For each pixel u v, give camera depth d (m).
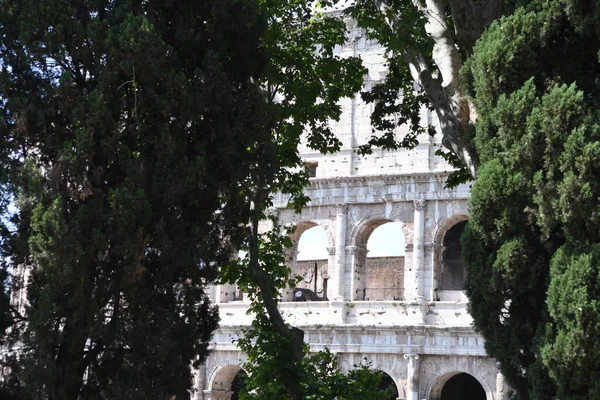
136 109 35.53
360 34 79.81
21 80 36.59
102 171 35.53
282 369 38.53
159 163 35.94
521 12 31.88
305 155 79.75
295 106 45.12
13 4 36.16
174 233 36.28
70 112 35.81
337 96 47.00
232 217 38.62
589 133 29.91
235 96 38.38
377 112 47.28
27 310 35.66
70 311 35.06
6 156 36.62
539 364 30.14
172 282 37.03
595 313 28.52
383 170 77.00
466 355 71.88
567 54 32.12
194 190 36.38
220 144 37.62
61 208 34.00
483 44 32.59
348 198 77.56
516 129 30.80
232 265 43.31
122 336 36.66
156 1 38.41
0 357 37.00
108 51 35.31
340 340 75.75
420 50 37.41
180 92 36.03
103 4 37.44
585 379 28.95
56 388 34.88
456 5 35.78
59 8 36.06
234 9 38.97
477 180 31.69
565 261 29.78
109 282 35.75
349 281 77.00
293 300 80.19
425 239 74.81
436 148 75.94
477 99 32.66
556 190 29.92
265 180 41.44
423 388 73.00
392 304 75.06
